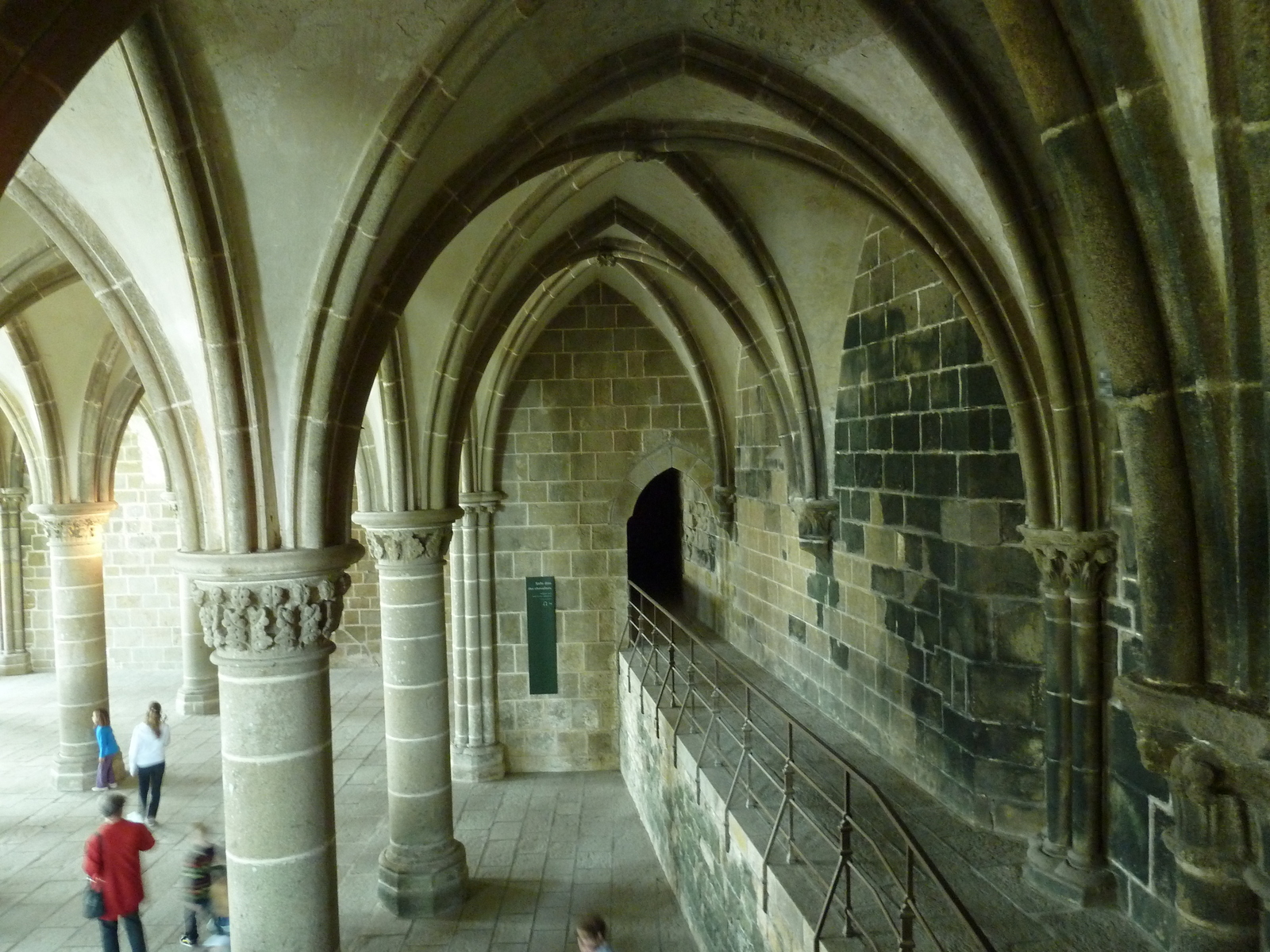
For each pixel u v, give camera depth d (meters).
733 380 13.99
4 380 12.52
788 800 6.42
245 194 4.95
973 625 7.06
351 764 14.13
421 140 4.96
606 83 5.99
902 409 8.29
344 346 5.35
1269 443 2.62
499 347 13.67
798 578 11.35
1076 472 5.91
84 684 13.13
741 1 5.55
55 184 5.20
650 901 9.86
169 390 5.44
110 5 2.96
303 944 5.59
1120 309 3.03
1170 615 2.98
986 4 3.14
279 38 4.53
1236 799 2.81
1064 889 6.00
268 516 5.33
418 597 9.41
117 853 7.75
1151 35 2.76
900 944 4.75
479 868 10.74
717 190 8.92
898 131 6.09
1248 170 2.51
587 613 14.52
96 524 13.09
